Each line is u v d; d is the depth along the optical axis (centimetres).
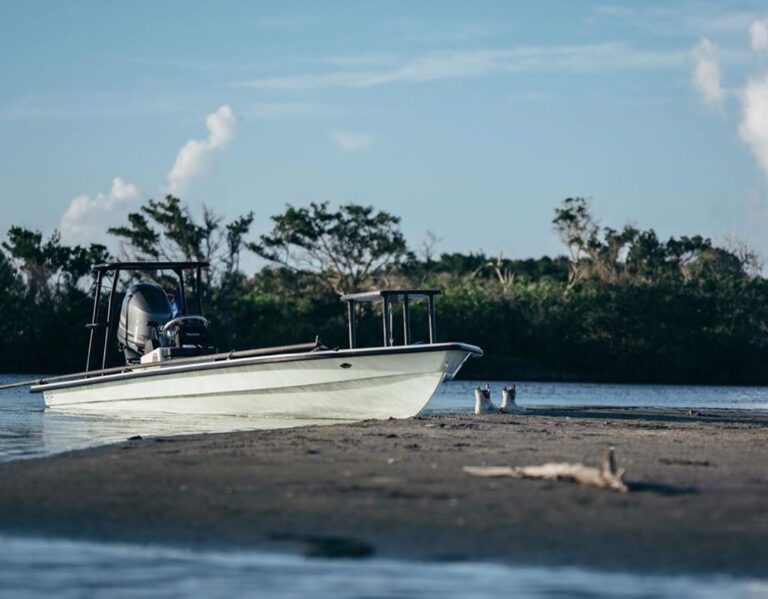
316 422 2552
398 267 9462
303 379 2564
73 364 8206
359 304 8988
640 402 4212
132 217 8781
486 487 1122
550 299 9031
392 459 1391
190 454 1488
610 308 8844
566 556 825
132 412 2969
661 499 1044
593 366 8869
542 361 8912
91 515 992
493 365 8825
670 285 9019
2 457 1599
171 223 8825
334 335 8812
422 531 909
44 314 8212
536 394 5188
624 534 893
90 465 1355
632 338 8775
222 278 9000
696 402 4334
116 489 1140
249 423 2538
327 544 868
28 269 8444
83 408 3130
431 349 2383
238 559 823
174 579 765
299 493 1099
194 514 994
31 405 3553
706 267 10288
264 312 8919
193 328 2920
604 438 1769
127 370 2972
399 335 8731
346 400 2561
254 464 1347
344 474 1235
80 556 835
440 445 1603
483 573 777
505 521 945
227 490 1127
